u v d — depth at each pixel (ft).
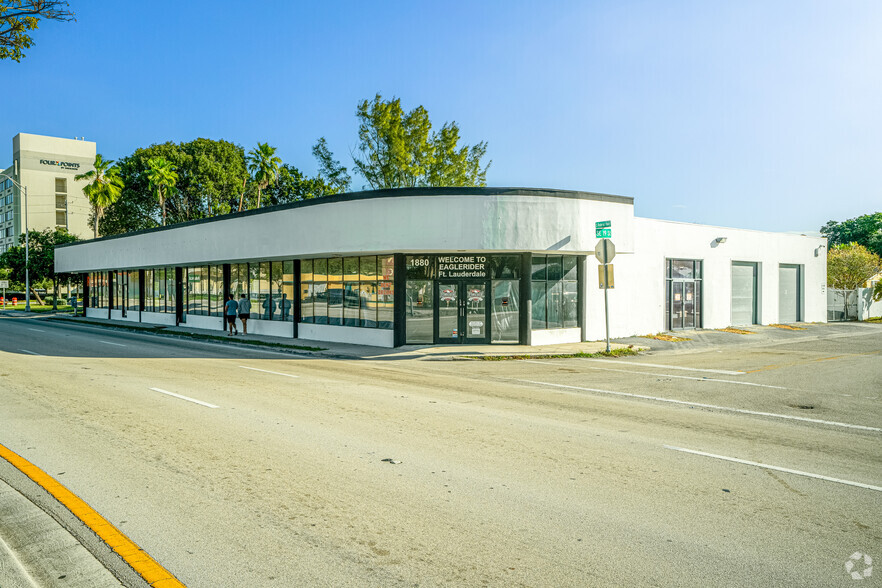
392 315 63.57
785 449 23.22
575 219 61.52
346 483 18.24
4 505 16.08
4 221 353.72
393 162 126.62
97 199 165.27
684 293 84.94
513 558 13.34
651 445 23.49
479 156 133.80
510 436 24.54
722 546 14.15
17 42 29.45
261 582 12.07
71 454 20.88
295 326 76.23
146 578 12.21
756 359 55.98
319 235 65.98
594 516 15.89
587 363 52.70
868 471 20.35
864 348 66.64
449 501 16.84
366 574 12.48
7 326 96.37
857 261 125.39
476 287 64.23
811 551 13.94
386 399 32.83
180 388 35.22
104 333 85.35
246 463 20.10
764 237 97.09
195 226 88.69
